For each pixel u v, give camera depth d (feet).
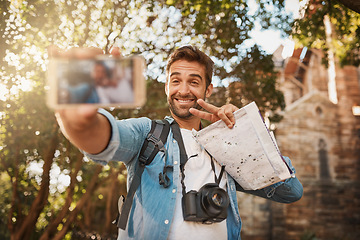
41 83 23.48
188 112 6.37
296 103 54.03
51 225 31.37
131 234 5.39
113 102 2.65
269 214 52.31
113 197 47.34
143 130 5.70
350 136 52.95
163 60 26.55
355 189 51.62
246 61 26.71
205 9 22.54
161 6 25.02
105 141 4.11
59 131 25.58
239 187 6.49
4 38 21.93
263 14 21.95
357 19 21.49
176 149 5.79
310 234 49.03
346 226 50.67
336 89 53.52
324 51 25.46
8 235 32.19
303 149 52.95
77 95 2.61
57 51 2.81
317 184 52.01
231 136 5.72
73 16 24.08
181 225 5.32
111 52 3.10
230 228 5.82
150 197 5.34
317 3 21.33
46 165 28.81
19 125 23.32
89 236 43.21
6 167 29.94
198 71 6.48
